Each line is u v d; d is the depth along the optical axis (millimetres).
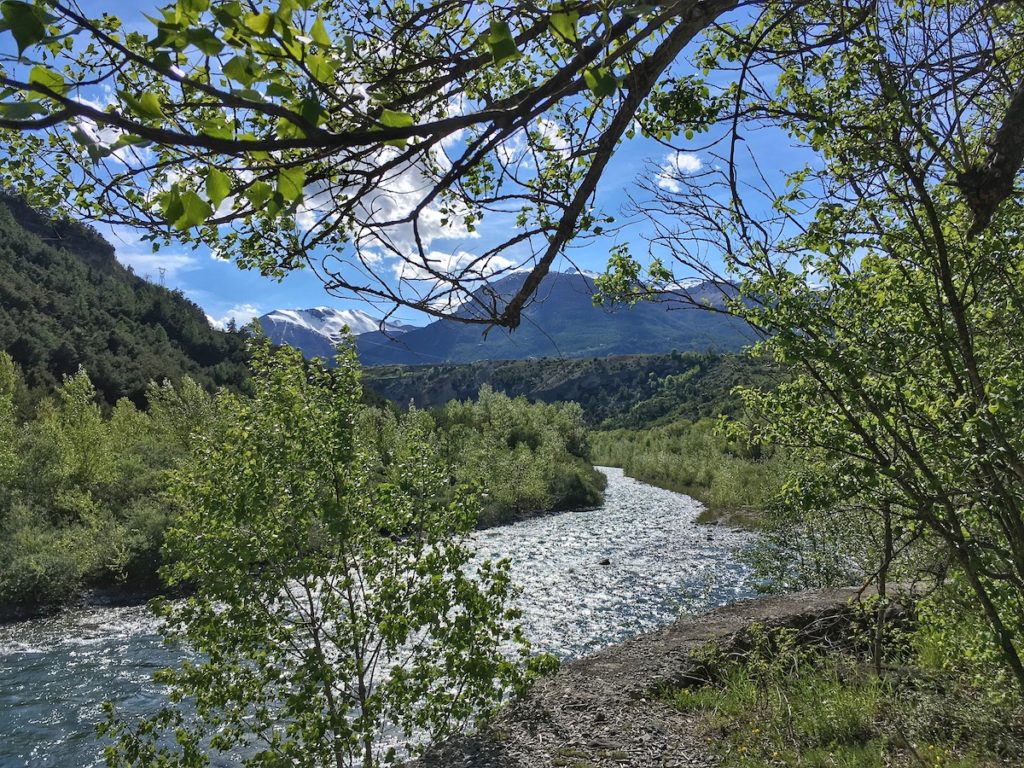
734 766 5457
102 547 18969
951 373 3336
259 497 6242
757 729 6004
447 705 6648
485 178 2750
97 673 12703
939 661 6105
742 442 4281
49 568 17625
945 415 3408
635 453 66750
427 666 6457
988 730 5098
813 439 3811
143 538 19312
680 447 59688
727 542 24781
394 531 6773
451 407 50812
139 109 1033
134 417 37156
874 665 6590
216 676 6160
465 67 1904
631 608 15961
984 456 2973
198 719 10062
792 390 3898
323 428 6574
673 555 22469
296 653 6523
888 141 2855
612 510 35906
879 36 2762
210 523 6375
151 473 25562
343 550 6566
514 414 49250
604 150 1892
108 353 71000
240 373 87688
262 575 6383
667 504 38375
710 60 3289
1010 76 3109
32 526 20906
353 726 5871
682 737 6164
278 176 1168
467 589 6660
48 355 63469
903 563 6070
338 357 6953
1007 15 2906
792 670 6949
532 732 6352
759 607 9586
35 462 24750
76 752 9625
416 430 7484
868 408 3461
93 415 26500
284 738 8375
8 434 25906
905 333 3523
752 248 3133
